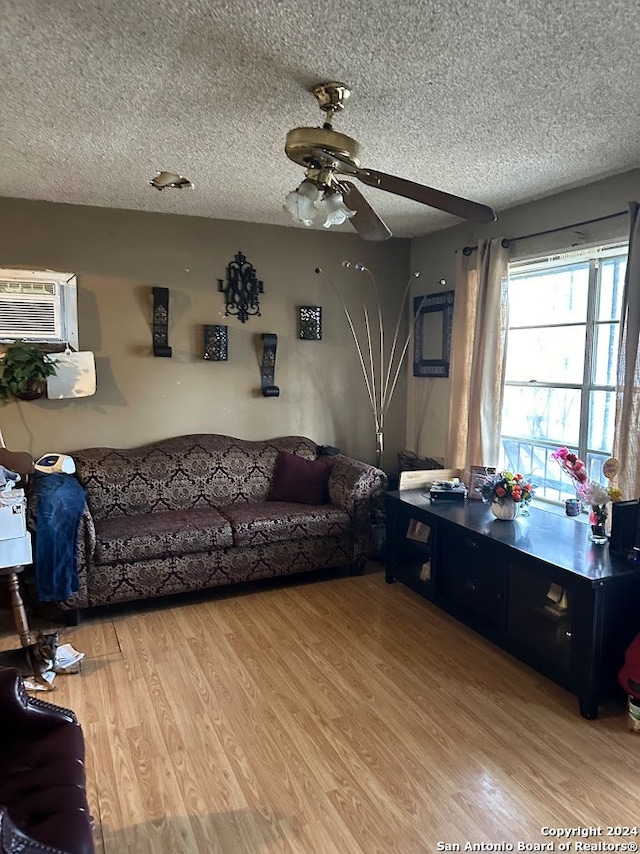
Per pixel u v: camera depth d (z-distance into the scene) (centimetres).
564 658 250
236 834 176
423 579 341
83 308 374
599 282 327
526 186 321
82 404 378
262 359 423
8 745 156
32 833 124
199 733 223
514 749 214
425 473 382
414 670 269
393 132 246
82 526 309
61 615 328
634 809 185
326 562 372
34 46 179
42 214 359
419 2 155
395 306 469
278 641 296
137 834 176
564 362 353
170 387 401
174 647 290
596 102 216
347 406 460
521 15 160
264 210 382
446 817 182
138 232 383
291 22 165
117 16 162
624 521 251
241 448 410
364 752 213
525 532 288
